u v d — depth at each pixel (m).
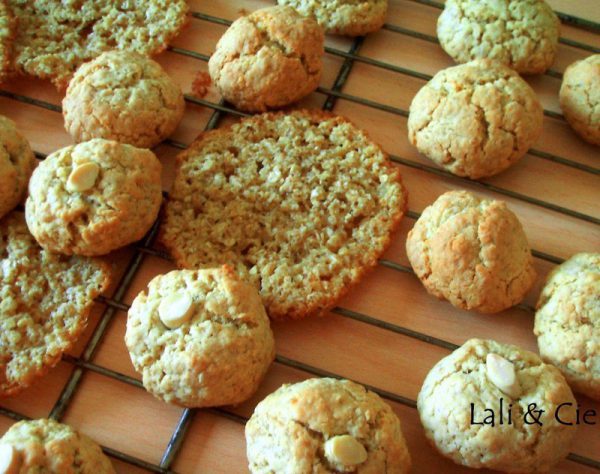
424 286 0.27
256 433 0.22
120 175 0.25
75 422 0.24
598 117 0.29
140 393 0.25
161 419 0.25
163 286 0.24
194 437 0.24
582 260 0.26
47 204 0.25
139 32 0.31
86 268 0.26
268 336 0.24
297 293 0.26
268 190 0.28
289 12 0.30
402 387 0.25
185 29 0.32
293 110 0.30
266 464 0.22
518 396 0.23
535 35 0.30
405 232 0.28
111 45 0.31
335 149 0.29
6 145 0.27
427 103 0.28
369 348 0.26
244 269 0.26
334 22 0.31
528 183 0.29
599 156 0.30
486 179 0.29
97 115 0.27
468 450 0.22
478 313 0.27
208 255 0.27
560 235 0.28
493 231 0.25
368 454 0.22
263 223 0.27
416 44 0.32
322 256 0.27
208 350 0.23
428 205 0.29
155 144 0.29
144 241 0.27
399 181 0.28
